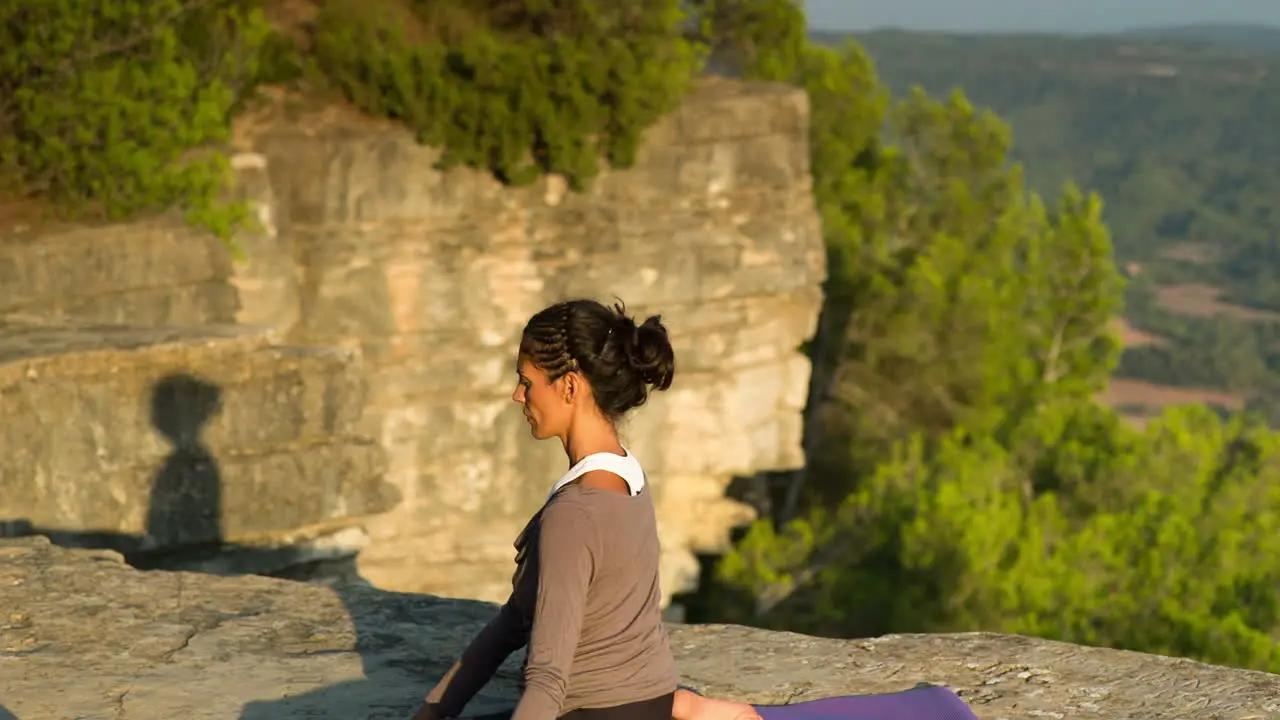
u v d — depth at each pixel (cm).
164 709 428
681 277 2300
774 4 3475
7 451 925
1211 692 452
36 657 466
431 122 2072
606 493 288
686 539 2550
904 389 3509
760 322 2417
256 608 520
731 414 2412
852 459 3494
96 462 965
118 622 501
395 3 2294
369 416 2094
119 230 1577
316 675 459
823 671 469
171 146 1634
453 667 330
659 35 2280
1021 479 2791
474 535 2202
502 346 2178
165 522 996
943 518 2292
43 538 595
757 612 2523
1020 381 3634
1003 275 3678
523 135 2109
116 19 1602
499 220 2150
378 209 2055
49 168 1549
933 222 3719
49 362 941
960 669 471
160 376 992
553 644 275
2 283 1451
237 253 1712
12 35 1558
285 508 1051
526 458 2219
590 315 288
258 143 1995
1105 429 2888
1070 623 2048
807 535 2520
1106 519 2303
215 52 1792
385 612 520
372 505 1100
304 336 2036
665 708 303
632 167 2244
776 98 2372
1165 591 2092
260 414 1040
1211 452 2712
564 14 2220
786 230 2397
